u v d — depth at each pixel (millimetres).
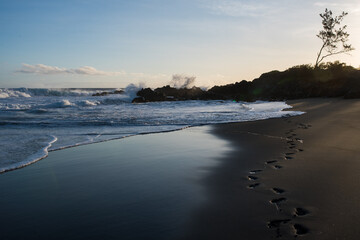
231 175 5129
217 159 6277
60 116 14945
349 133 8461
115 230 3221
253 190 4324
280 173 5039
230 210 3648
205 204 3869
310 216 3348
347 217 3287
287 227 3127
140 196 4219
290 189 4230
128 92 34781
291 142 7684
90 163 6090
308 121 11430
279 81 38156
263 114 15094
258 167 5559
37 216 3623
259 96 36656
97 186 4680
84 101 26000
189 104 27016
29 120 13141
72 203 4008
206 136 9203
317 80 34000
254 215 3471
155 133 9875
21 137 9000
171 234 3102
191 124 11953
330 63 37188
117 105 25562
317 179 4621
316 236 2900
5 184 4840
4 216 3639
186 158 6418
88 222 3434
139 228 3254
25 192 4457
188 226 3268
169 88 39781
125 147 7645
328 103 20812
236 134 9445
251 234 3027
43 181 4973
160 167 5734
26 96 37781
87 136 9266
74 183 4840
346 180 4539
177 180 4922
